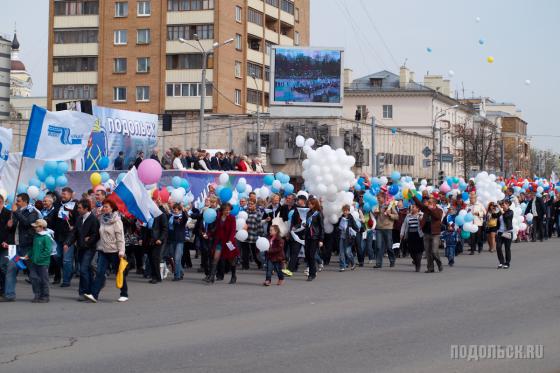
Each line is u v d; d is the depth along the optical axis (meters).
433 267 19.41
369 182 24.39
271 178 21.89
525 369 8.24
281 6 75.50
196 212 18.36
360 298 14.11
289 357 8.69
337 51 52.72
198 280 17.50
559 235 34.06
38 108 16.41
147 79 67.69
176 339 9.84
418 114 79.44
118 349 9.16
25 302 13.56
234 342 9.62
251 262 22.56
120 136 29.66
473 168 67.50
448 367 8.25
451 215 23.11
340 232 19.86
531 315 11.91
